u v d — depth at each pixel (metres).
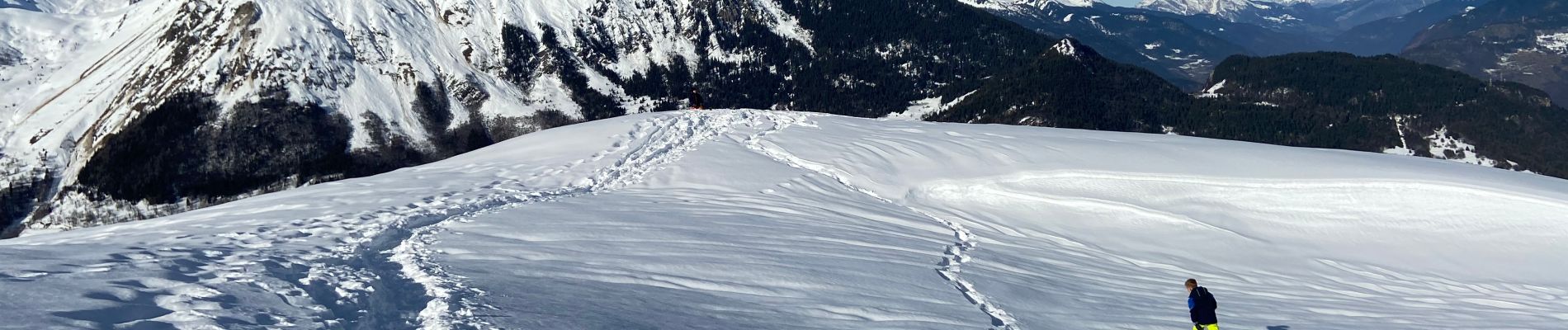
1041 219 30.19
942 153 39.19
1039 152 38.75
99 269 11.77
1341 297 20.88
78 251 13.70
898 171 36.56
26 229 124.62
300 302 11.07
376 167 150.50
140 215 127.50
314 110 158.62
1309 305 19.14
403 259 15.20
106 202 129.50
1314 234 28.27
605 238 19.27
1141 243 27.38
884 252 20.86
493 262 15.30
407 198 24.69
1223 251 26.59
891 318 13.80
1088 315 16.08
